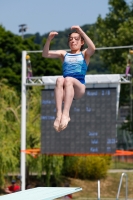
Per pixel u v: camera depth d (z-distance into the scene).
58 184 41.28
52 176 42.25
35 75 61.53
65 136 30.30
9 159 37.53
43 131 30.48
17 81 57.75
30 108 42.62
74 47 11.98
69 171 42.97
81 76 11.88
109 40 54.31
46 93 30.28
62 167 39.91
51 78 30.77
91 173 42.34
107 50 54.31
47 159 39.09
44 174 42.81
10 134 39.50
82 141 30.11
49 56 12.16
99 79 29.86
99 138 29.84
